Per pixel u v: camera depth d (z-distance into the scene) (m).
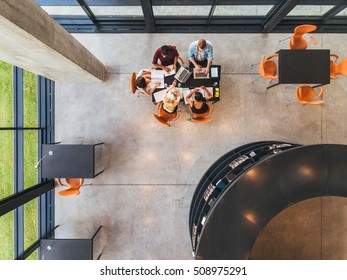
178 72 4.14
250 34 5.12
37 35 2.55
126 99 5.16
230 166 4.36
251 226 3.36
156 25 5.04
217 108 5.17
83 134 5.17
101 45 5.11
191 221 4.77
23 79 4.55
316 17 5.00
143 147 5.18
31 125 4.84
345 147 3.47
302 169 3.44
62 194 4.54
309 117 5.21
